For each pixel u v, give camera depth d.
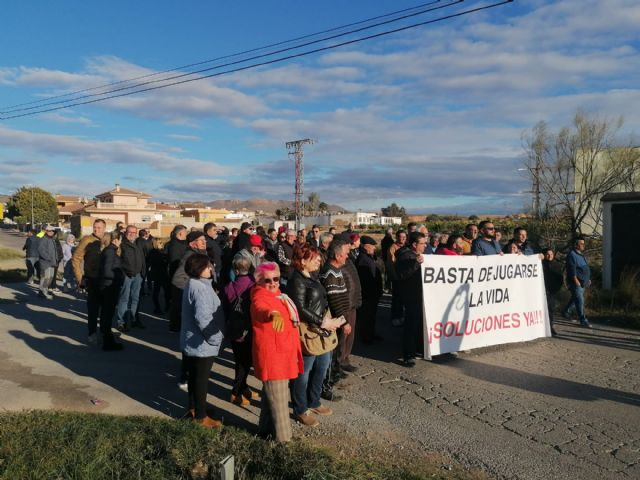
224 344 8.10
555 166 17.58
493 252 8.50
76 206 100.19
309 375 5.09
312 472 3.62
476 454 4.36
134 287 9.24
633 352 7.89
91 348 7.68
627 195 12.80
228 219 92.75
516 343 8.42
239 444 4.14
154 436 4.23
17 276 17.33
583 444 4.59
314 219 88.50
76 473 3.65
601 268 14.52
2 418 4.58
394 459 4.24
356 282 6.67
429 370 6.86
